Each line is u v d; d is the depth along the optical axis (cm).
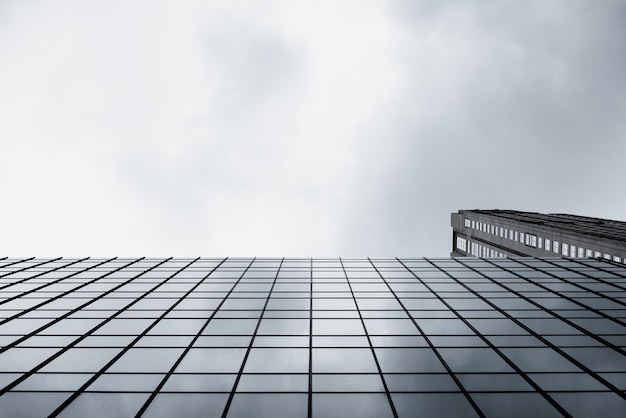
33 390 1398
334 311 2177
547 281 2820
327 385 1444
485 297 2433
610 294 2489
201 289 2634
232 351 1692
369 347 1731
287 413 1290
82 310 2200
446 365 1577
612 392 1388
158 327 1950
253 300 2377
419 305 2281
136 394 1381
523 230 6994
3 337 1827
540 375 1499
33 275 3064
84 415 1270
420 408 1316
